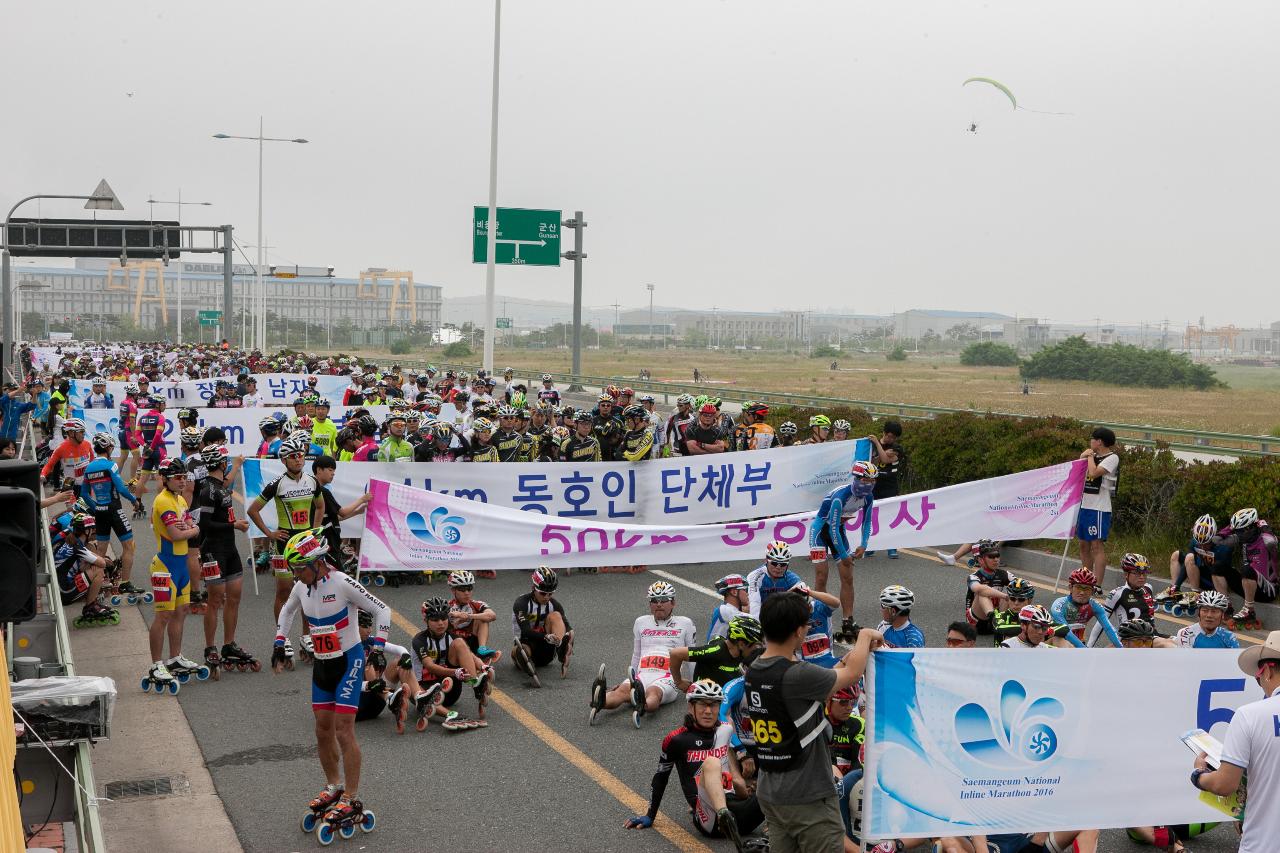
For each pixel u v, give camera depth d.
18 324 113.88
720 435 18.25
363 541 12.32
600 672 9.07
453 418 21.69
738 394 45.47
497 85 30.09
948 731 5.97
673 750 7.09
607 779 7.96
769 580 9.43
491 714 9.39
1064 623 8.52
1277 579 12.23
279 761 8.30
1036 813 6.14
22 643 8.57
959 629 8.49
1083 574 9.38
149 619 12.35
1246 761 4.75
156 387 29.55
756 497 15.12
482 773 8.08
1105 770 6.24
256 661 10.56
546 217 46.47
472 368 71.69
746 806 6.79
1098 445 13.53
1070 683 6.16
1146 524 15.48
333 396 31.47
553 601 10.57
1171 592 13.05
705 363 144.25
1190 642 8.75
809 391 71.19
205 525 10.32
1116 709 6.22
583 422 15.18
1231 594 12.69
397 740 8.79
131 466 21.47
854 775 6.38
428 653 9.27
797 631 5.31
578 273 49.91
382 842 6.93
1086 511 13.66
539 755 8.45
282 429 15.26
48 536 11.41
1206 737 5.14
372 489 12.26
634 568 15.03
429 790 7.76
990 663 5.99
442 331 198.62
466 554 12.61
